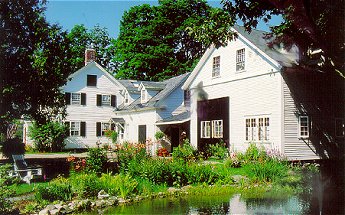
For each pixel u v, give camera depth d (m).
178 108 38.44
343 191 15.42
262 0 16.22
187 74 40.69
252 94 25.67
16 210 10.85
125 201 13.00
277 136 23.47
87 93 45.78
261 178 17.52
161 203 12.88
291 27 18.06
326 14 15.75
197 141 30.83
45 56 20.81
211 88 29.70
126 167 17.75
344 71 15.77
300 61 24.77
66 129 42.19
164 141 36.81
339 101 26.09
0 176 10.55
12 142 25.45
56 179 15.61
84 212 11.40
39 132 41.19
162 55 54.50
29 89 21.03
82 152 42.25
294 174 18.66
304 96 24.33
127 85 48.41
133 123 42.12
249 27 17.05
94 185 13.53
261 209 11.76
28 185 15.10
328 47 15.73
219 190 15.20
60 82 22.00
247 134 25.92
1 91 20.11
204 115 30.19
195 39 17.19
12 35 20.78
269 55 24.33
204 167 17.16
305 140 24.09
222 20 16.83
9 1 20.48
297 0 15.09
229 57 27.97
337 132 25.86
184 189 15.02
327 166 22.84
